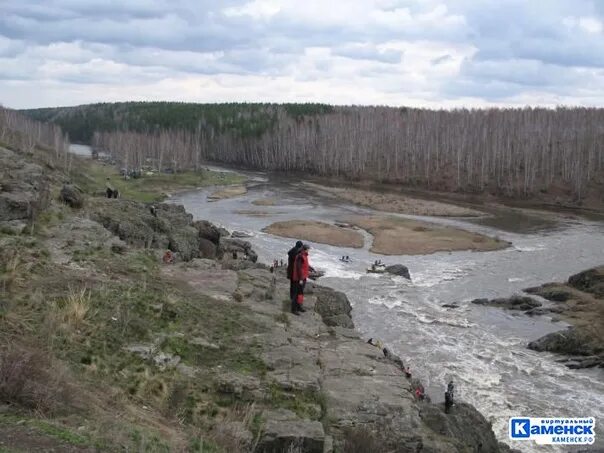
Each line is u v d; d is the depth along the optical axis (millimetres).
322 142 153750
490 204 105188
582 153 124688
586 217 92812
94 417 9516
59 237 21812
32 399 9031
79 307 14164
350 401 14531
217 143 196625
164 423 11023
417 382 21438
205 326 17031
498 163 124438
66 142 127500
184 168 143750
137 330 14695
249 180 136375
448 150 139625
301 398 13953
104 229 24875
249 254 46156
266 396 13453
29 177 24828
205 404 12500
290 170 158625
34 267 16688
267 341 16984
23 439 7836
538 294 43281
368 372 16859
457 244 65125
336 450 11945
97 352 12828
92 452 8023
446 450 13555
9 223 20672
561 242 69000
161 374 13133
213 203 95688
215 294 21312
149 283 19297
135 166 129875
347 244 63688
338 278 47938
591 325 34656
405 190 121062
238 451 10570
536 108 191875
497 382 27297
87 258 20109
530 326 36312
